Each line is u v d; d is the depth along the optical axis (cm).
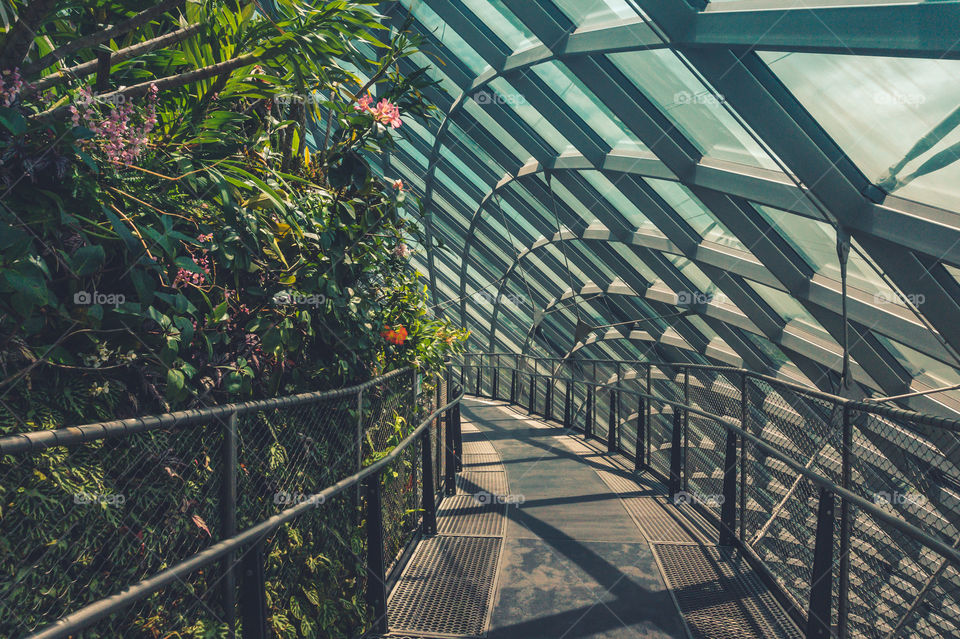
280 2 205
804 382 976
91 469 140
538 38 645
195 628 161
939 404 716
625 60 620
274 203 197
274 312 223
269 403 190
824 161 532
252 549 179
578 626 289
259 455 204
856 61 440
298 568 222
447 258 1694
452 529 431
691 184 700
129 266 147
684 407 491
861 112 484
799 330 866
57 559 127
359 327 284
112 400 155
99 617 118
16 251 124
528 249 1337
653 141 675
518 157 1009
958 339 563
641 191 837
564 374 1828
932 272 546
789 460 292
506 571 354
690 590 328
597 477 600
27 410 133
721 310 977
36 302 126
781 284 749
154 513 155
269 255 228
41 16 145
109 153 155
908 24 374
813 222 639
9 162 136
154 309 154
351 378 283
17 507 120
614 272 1145
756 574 347
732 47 475
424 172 1288
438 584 336
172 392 155
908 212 516
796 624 289
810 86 495
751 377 362
